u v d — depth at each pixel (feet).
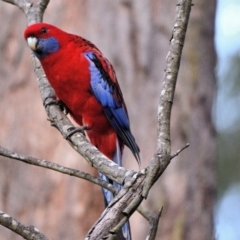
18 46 45.78
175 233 45.62
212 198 48.01
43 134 44.24
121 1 45.42
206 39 48.39
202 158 47.29
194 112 46.96
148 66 45.29
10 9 46.16
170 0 46.26
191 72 47.21
